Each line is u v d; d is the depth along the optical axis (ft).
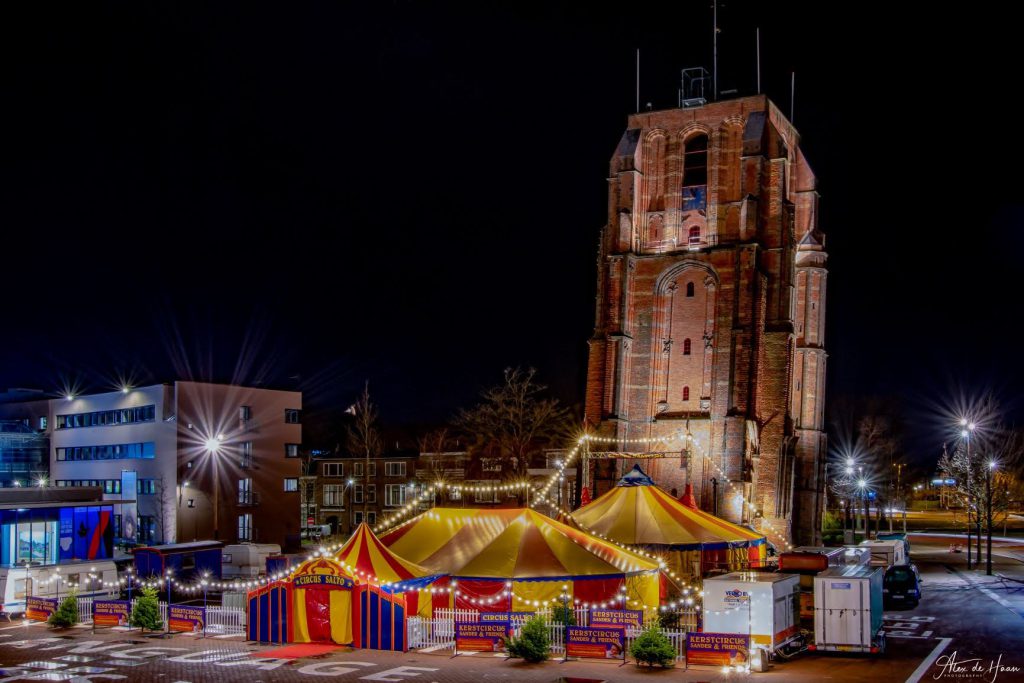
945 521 409.90
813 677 104.83
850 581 115.24
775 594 111.86
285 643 129.08
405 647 123.13
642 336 256.11
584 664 114.11
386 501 351.05
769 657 111.24
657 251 261.65
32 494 193.06
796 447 274.98
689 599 144.87
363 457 357.00
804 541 270.46
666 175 263.90
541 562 140.36
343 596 128.06
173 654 122.01
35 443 321.93
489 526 153.17
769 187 254.88
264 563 211.41
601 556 147.43
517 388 320.09
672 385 252.62
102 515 198.90
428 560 146.51
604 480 249.34
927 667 109.09
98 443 306.55
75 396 316.81
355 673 109.91
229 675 109.29
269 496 301.63
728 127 258.98
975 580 199.00
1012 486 315.37
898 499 389.80
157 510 279.90
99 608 143.74
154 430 286.46
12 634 138.00
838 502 403.34
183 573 188.03
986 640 125.90
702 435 245.04
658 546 172.04
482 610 138.21
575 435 309.83
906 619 145.18
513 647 116.37
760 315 247.29
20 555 186.09
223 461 289.53
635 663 114.32
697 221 260.21
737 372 241.35
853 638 114.42
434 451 342.44
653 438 250.98
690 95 276.82
